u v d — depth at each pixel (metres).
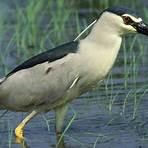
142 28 14.04
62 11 24.81
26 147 13.93
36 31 22.61
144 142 13.98
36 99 14.52
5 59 19.97
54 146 13.96
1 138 14.43
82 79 14.24
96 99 16.69
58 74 14.30
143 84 17.55
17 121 15.41
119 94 16.92
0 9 25.56
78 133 14.62
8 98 14.71
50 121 15.46
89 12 25.19
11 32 22.70
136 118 15.35
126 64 19.14
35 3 24.53
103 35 14.12
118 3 26.08
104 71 14.23
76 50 14.27
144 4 25.73
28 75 14.55
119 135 14.41
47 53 14.59
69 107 16.19
